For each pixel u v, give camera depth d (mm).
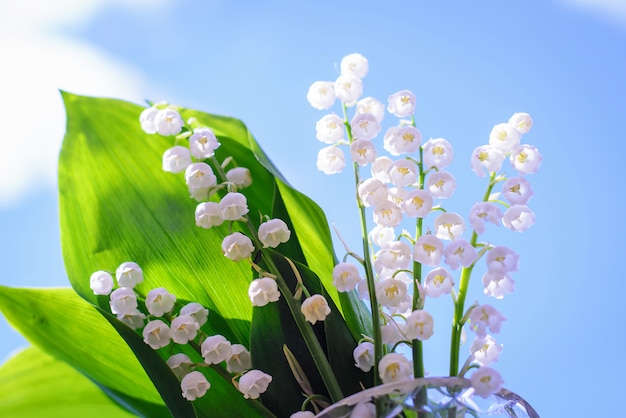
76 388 452
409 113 377
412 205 361
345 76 387
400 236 371
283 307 395
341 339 385
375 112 390
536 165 361
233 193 387
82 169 445
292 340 392
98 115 457
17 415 444
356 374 381
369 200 366
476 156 362
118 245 433
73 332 428
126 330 381
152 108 411
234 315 425
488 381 342
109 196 441
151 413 417
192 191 396
